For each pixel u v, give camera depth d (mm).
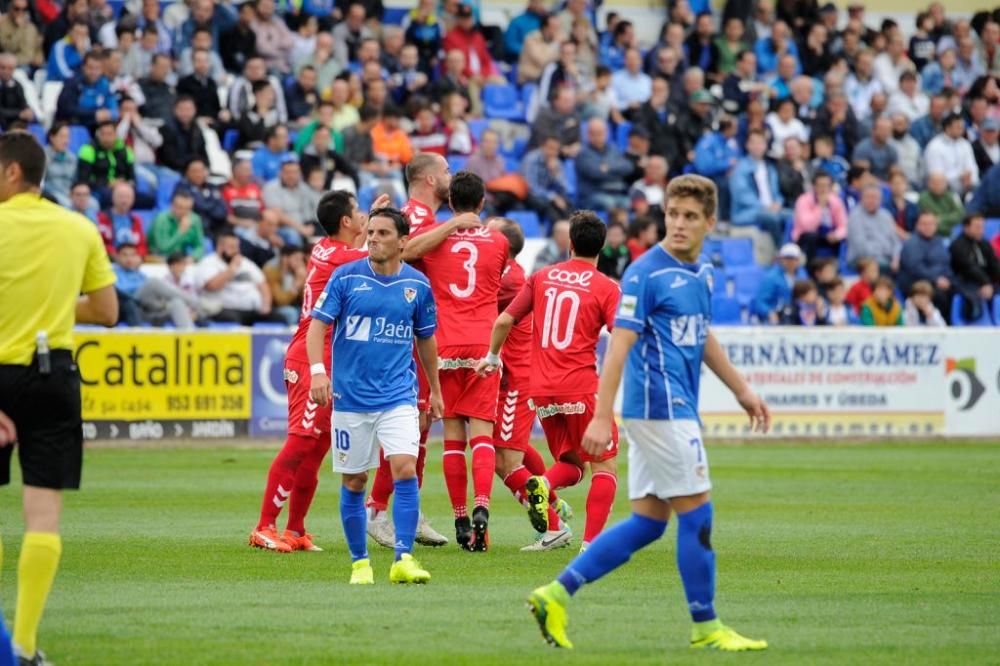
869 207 85312
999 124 99938
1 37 82062
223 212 76375
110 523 41062
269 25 86062
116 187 73500
